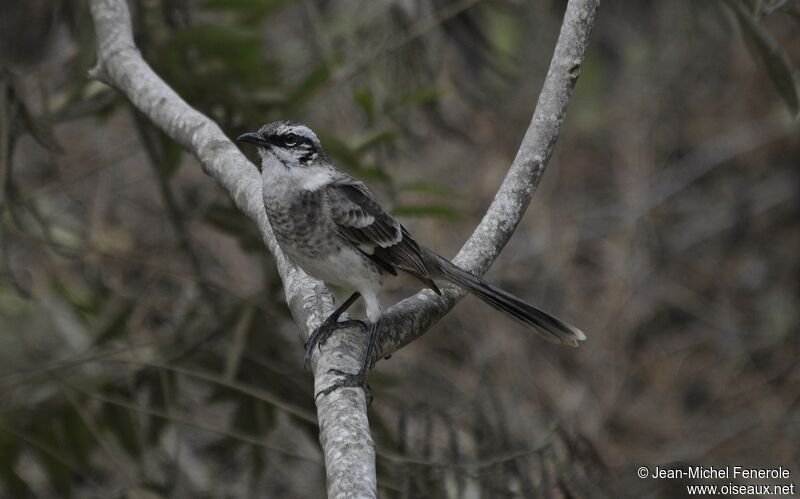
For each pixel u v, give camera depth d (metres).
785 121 20.52
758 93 21.02
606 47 19.73
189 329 11.66
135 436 11.30
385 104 11.69
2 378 10.55
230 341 11.50
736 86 21.20
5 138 10.12
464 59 14.37
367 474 5.47
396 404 11.13
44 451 11.06
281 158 7.59
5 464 10.94
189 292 13.09
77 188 16.05
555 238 19.12
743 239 20.53
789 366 18.98
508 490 8.58
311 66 13.77
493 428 11.03
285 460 14.48
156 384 11.50
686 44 20.22
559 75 7.67
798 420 17.95
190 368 11.35
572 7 7.62
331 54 11.55
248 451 12.46
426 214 10.95
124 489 11.20
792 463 17.11
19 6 12.55
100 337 11.57
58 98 12.25
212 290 12.05
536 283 18.73
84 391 10.52
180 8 11.57
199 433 13.93
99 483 12.92
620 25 18.88
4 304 13.51
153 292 12.85
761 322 19.53
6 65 10.53
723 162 21.22
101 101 11.84
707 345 19.27
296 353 12.22
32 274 13.77
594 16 7.62
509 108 18.09
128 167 16.61
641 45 19.53
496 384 16.22
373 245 7.51
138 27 11.18
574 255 19.05
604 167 20.52
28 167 15.54
